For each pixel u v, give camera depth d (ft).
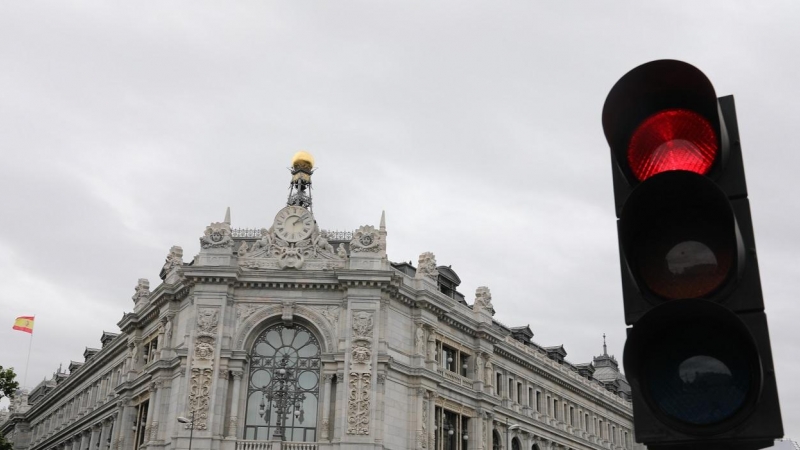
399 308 200.23
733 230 15.40
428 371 199.82
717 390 15.76
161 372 198.29
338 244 213.25
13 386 165.17
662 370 16.25
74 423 281.33
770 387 15.43
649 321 15.92
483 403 222.07
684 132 16.93
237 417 181.68
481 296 236.02
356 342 185.98
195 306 188.55
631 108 17.35
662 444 15.87
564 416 281.33
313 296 192.24
